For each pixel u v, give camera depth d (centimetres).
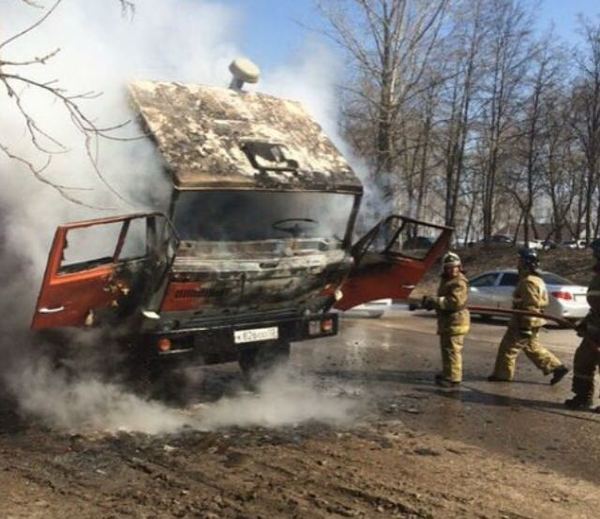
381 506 469
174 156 615
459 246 3834
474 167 3759
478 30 3142
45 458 548
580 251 3189
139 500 468
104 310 621
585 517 462
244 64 733
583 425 695
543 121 3759
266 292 690
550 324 1656
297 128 735
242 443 597
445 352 855
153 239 612
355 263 766
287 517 445
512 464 570
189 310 652
